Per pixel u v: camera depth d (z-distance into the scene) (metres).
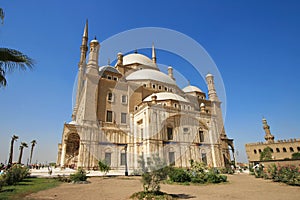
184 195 11.94
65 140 35.47
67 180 20.17
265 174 22.69
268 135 75.94
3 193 12.33
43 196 11.53
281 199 10.42
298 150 61.59
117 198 10.82
